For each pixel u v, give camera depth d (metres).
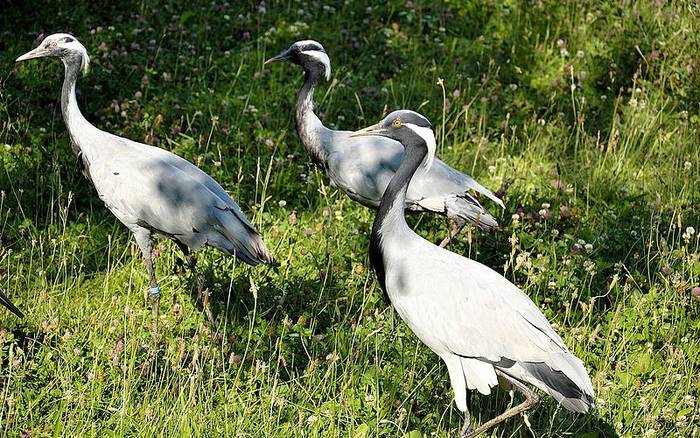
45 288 11.47
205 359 10.24
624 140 15.35
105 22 16.92
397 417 9.91
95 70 15.21
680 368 10.75
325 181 13.88
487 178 14.38
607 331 11.15
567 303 11.08
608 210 13.55
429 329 9.59
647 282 12.09
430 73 16.56
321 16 17.77
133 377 9.91
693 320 11.44
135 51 16.05
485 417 10.21
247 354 10.48
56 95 14.89
